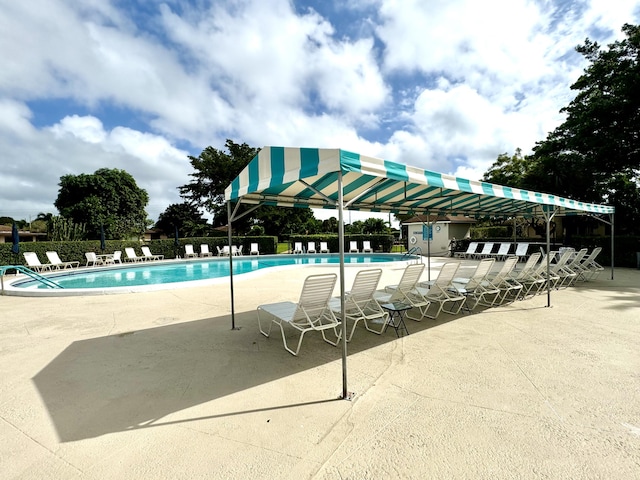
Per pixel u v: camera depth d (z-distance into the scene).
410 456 2.35
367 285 5.12
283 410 3.02
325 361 4.18
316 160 3.44
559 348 4.48
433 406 3.04
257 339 5.10
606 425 2.70
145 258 21.70
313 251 25.58
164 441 2.58
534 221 22.66
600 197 19.69
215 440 2.58
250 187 4.86
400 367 3.95
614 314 6.26
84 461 2.35
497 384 3.46
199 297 8.48
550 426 2.69
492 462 2.28
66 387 3.53
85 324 6.05
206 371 3.91
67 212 34.12
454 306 7.05
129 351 4.62
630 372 3.71
